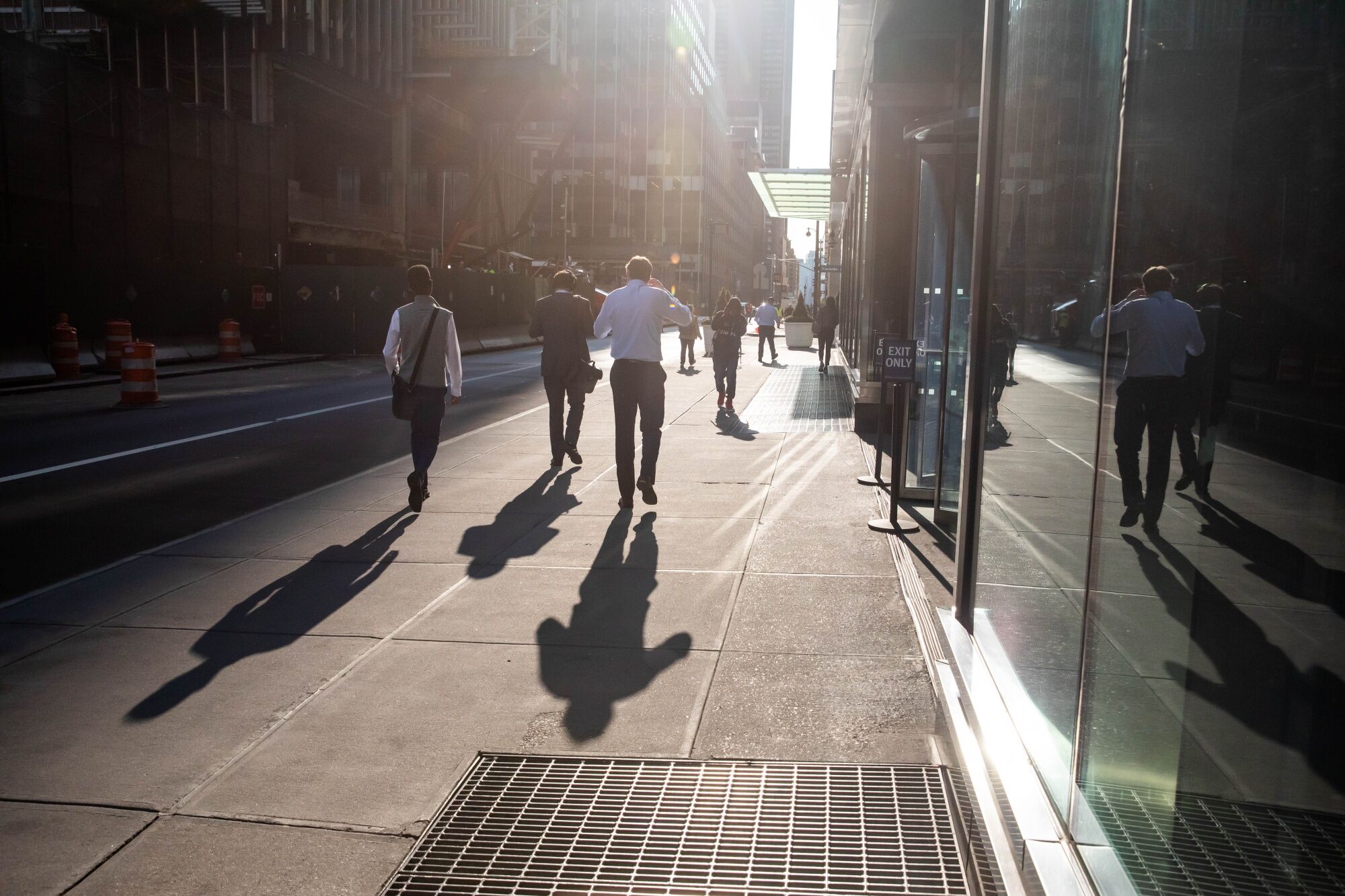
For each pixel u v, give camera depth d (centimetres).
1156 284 165
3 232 2422
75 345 2109
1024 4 314
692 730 395
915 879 294
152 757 372
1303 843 124
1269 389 128
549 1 5625
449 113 5966
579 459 1027
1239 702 138
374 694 432
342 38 4297
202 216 3231
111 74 2781
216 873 296
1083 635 212
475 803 339
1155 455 168
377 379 2234
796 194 2753
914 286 870
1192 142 152
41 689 438
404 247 5150
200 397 1803
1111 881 189
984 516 359
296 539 721
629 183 11350
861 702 421
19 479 988
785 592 579
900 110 1261
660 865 302
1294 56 122
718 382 1527
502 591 586
